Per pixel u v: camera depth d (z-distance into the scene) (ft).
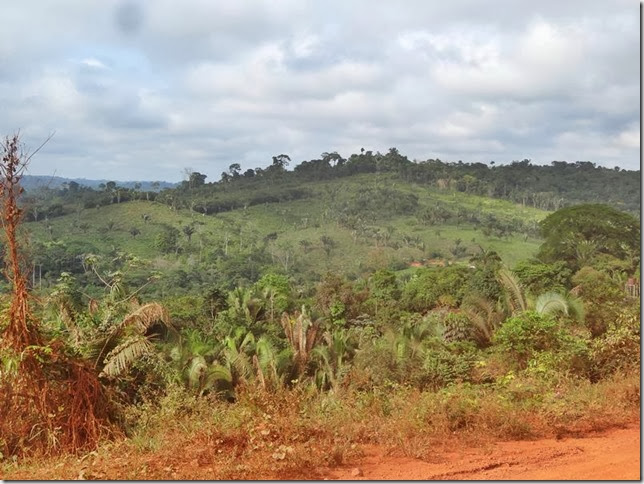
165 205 464.24
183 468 17.37
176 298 137.49
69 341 27.73
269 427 19.34
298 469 17.21
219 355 63.82
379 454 18.79
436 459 18.39
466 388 28.58
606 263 169.99
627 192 456.04
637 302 66.59
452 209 488.85
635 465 17.33
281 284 148.97
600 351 34.58
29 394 23.59
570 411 23.11
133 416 25.52
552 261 186.91
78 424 23.97
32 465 20.92
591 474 16.66
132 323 30.35
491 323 71.41
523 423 21.39
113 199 461.37
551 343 39.52
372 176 599.57
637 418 23.84
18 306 24.22
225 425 20.26
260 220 476.54
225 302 114.73
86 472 17.43
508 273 75.97
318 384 65.00
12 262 24.49
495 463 17.97
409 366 49.39
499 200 525.34
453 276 151.94
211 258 331.77
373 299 155.74
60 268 228.84
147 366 31.68
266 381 58.13
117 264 231.09
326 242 398.42
